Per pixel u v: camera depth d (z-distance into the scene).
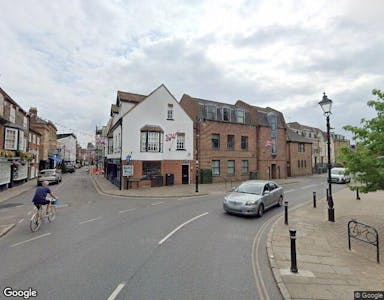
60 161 48.06
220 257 6.09
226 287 4.59
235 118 28.47
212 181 25.23
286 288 4.48
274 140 31.69
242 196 10.80
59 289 4.48
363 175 7.36
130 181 20.23
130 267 5.43
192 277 4.98
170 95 23.27
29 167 29.62
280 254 6.22
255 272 5.26
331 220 9.62
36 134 33.16
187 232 8.21
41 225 9.08
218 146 26.44
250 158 29.22
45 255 6.14
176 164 23.14
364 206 12.93
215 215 10.78
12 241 7.28
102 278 4.90
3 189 20.05
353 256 6.14
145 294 4.30
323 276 5.00
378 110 7.23
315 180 31.25
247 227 8.91
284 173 33.28
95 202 14.20
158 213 11.15
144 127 21.47
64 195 17.16
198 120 24.98
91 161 96.19
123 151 20.62
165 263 5.67
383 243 7.12
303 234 7.96
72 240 7.33
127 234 7.95
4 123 20.31
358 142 7.59
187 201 14.58
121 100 23.59
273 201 12.23
